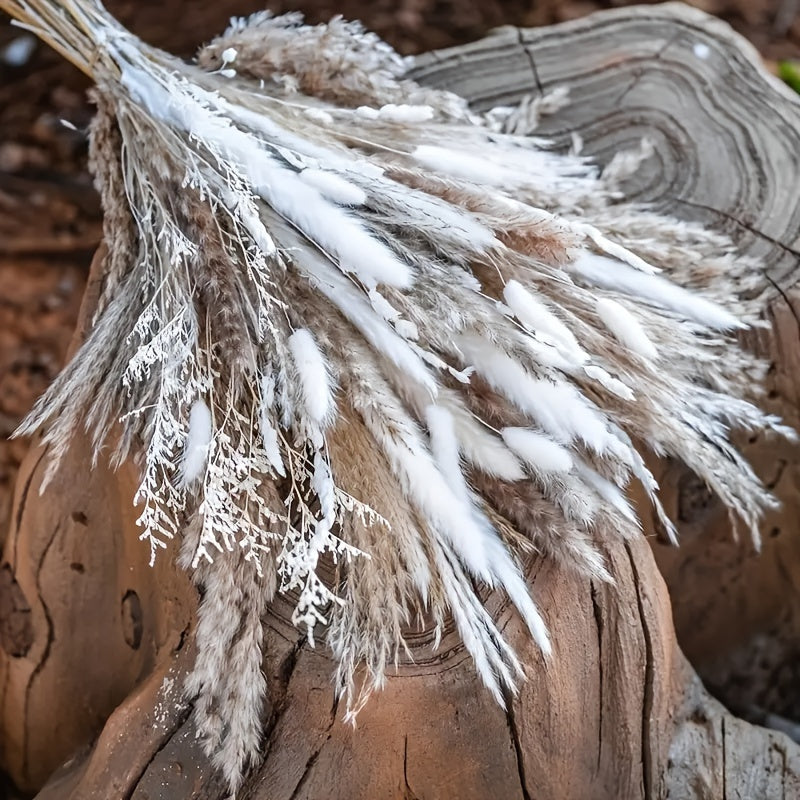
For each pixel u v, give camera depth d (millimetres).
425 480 1750
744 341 1912
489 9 3109
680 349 1825
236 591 1765
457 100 1903
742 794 1876
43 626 1948
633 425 1821
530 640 1786
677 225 1878
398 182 1812
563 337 1753
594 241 1805
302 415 1758
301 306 1790
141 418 1813
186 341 1778
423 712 1774
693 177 1945
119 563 1902
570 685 1815
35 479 1903
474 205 1795
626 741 1851
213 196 1783
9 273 2773
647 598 1833
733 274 1904
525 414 1793
